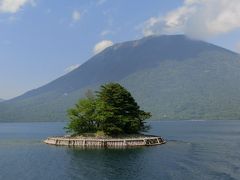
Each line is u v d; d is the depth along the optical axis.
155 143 147.62
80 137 148.00
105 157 111.50
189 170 89.44
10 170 93.94
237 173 85.69
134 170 90.75
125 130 154.38
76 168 95.06
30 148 142.12
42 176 86.19
